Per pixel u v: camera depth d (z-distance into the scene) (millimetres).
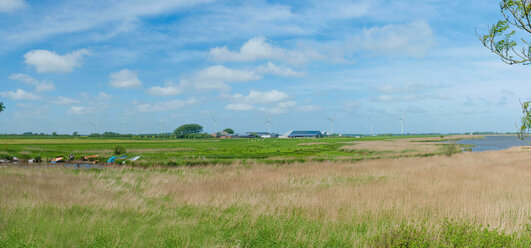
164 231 8883
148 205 13000
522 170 26234
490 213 10438
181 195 15430
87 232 8367
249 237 8453
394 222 9797
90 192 15766
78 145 83188
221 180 20984
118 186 18594
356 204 12375
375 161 37781
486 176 22391
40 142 99750
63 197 14000
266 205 12422
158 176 23812
